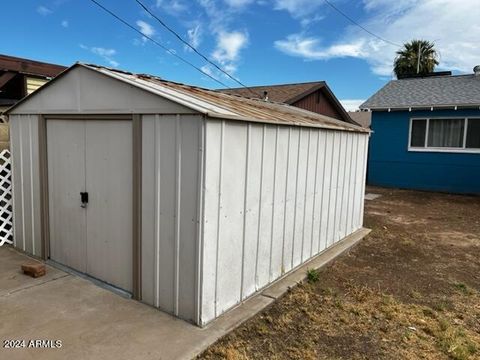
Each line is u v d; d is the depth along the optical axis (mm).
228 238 3113
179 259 2988
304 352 2703
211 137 2789
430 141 11531
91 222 3734
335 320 3211
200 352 2580
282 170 3809
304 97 15477
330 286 3975
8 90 9383
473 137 10797
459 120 10984
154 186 3096
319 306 3463
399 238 6020
